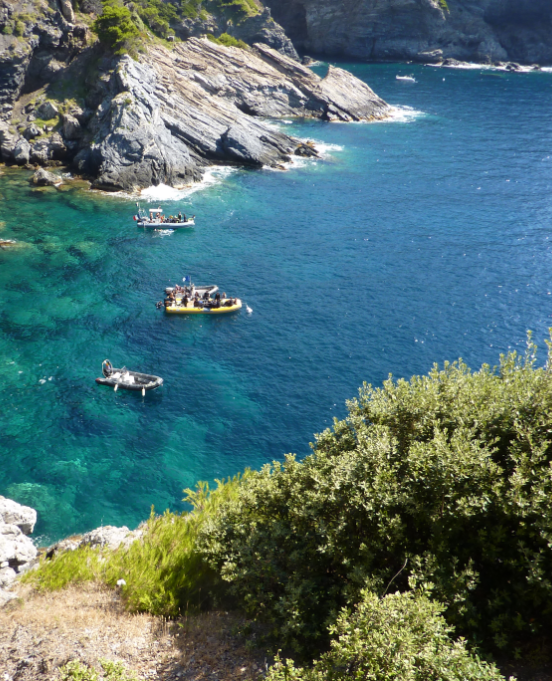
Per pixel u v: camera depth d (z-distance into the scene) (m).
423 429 17.17
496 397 17.02
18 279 68.31
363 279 73.12
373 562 15.83
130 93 101.25
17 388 50.72
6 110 103.19
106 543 23.64
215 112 115.94
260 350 58.78
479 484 14.87
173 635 17.00
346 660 12.52
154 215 87.19
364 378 54.91
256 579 16.83
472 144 131.50
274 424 48.62
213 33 153.38
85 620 17.89
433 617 12.58
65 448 44.56
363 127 142.00
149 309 64.69
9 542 26.84
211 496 23.75
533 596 13.85
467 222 90.94
